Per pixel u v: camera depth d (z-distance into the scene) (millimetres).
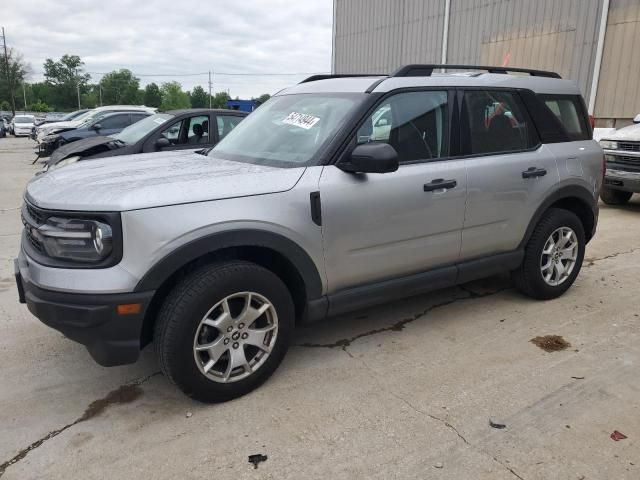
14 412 2863
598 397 2980
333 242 3137
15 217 7742
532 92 4176
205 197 2742
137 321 2617
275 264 3184
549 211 4312
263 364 3043
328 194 3074
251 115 4172
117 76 111500
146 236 2574
